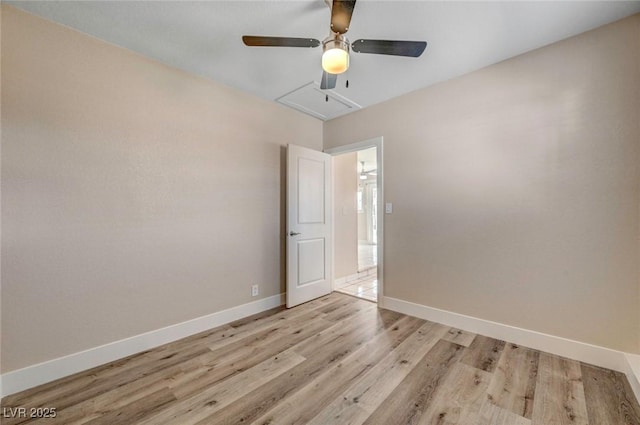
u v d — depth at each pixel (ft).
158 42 6.81
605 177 6.21
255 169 9.82
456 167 8.41
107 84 6.72
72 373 6.13
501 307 7.61
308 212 11.14
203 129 8.45
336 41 5.41
